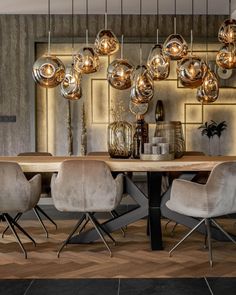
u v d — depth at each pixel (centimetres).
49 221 514
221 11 645
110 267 332
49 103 671
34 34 663
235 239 385
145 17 662
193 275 311
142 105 665
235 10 636
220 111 673
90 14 660
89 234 401
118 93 670
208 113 673
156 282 297
